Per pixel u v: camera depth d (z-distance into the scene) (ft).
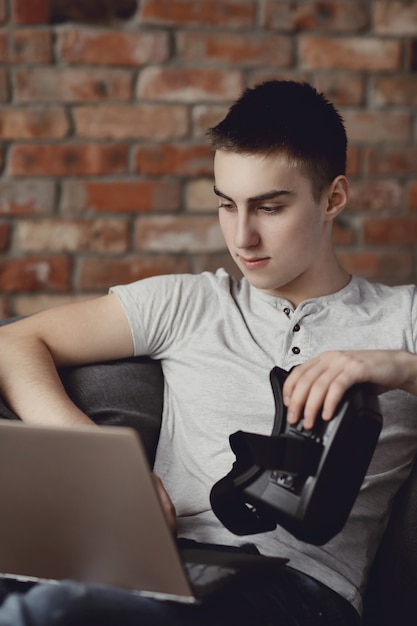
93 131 7.93
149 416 4.52
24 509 3.21
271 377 3.67
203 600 3.07
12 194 7.94
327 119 4.52
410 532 4.02
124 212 8.04
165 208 8.05
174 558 3.01
